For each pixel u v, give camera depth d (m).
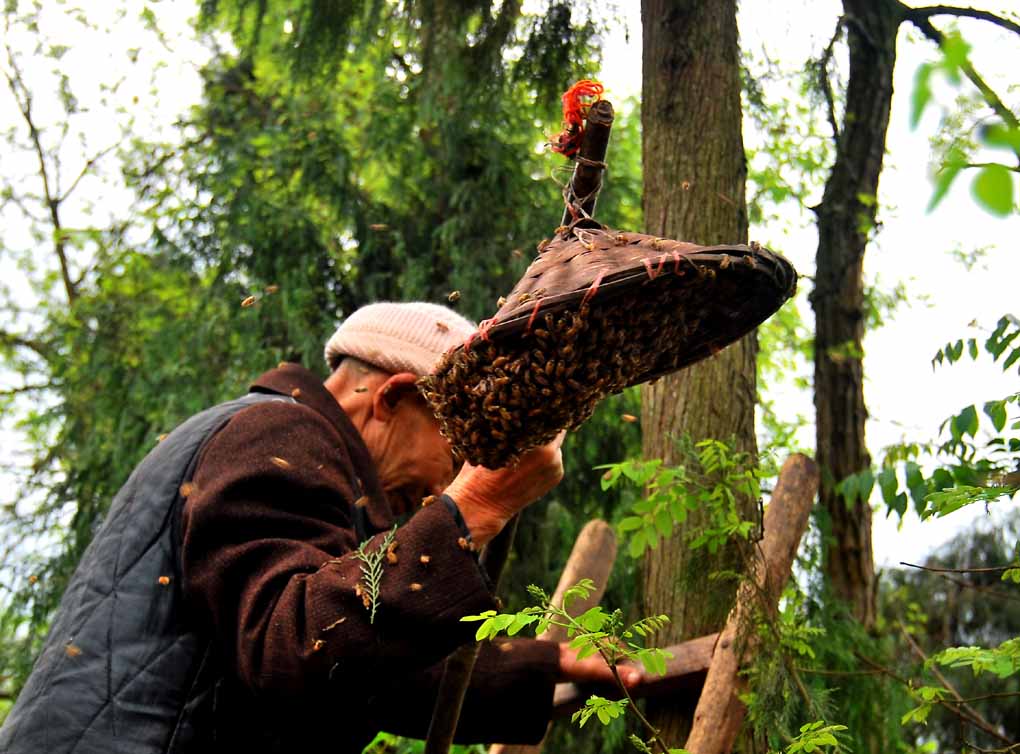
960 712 2.41
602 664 2.63
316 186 6.27
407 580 1.75
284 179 6.34
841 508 4.57
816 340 5.01
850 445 4.73
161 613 1.89
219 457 1.93
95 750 1.82
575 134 1.94
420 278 5.98
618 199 6.35
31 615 5.73
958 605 5.60
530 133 6.29
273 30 5.78
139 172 7.51
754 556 2.81
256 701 1.91
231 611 1.83
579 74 4.84
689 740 2.68
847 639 4.07
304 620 1.74
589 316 1.59
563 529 5.52
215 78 7.20
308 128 6.42
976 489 2.20
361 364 2.24
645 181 3.49
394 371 2.22
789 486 2.97
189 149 7.30
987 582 5.59
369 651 1.73
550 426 1.71
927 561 5.79
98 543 2.00
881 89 5.28
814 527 4.47
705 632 2.88
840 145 5.28
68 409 6.43
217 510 1.85
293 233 6.15
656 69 3.52
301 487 1.90
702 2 3.52
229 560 1.83
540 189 6.19
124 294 6.64
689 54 3.48
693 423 3.12
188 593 1.87
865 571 4.51
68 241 8.30
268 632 1.75
